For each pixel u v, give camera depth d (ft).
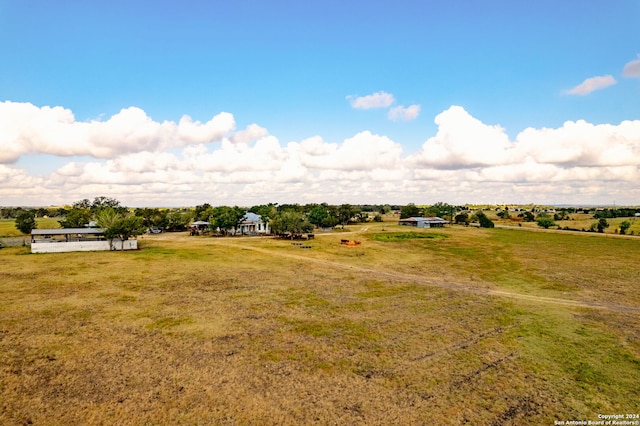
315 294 108.68
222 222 287.89
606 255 198.29
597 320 88.22
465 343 72.54
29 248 197.06
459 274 145.07
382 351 68.08
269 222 307.99
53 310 88.28
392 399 51.55
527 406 50.26
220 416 46.80
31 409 47.47
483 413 48.44
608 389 55.16
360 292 112.27
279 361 63.05
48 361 61.31
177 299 100.01
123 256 172.35
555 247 232.73
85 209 322.55
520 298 108.47
